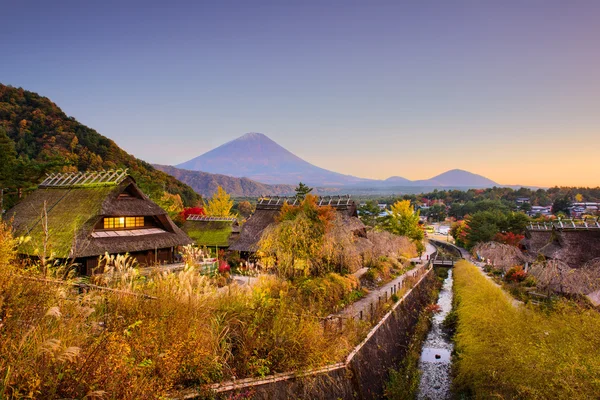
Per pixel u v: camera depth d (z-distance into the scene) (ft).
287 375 25.91
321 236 67.87
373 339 47.83
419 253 192.65
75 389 14.40
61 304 17.61
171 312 21.49
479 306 63.05
